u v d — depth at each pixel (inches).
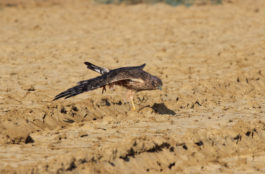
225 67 2792.8
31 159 1348.4
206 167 1448.1
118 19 4746.6
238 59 2999.5
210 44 3513.8
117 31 4099.4
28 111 1790.1
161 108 1943.9
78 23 4534.9
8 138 1508.4
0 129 1584.6
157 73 2637.8
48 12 5251.0
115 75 1588.3
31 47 3422.7
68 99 2074.3
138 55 3152.1
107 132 1624.0
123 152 1397.6
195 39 3713.1
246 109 1968.5
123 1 6033.5
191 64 2888.8
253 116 1844.2
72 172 1272.1
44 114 1769.2
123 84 1721.2
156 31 4072.3
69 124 1780.3
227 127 1667.1
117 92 2202.3
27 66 2819.9
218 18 4724.4
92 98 2001.7
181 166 1435.8
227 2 6008.9
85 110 1888.5
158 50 3309.5
